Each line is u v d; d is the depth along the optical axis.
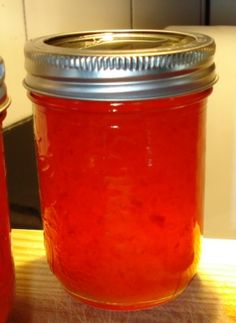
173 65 0.13
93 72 0.13
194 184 0.15
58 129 0.14
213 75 0.14
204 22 0.40
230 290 0.17
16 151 0.24
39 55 0.13
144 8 0.34
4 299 0.14
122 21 0.32
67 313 0.16
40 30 0.25
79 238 0.15
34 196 0.24
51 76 0.13
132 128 0.14
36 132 0.15
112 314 0.16
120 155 0.14
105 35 0.17
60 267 0.16
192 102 0.14
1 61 0.13
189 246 0.16
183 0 0.38
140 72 0.13
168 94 0.13
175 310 0.16
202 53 0.13
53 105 0.14
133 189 0.14
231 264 0.18
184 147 0.14
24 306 0.16
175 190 0.14
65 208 0.15
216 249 0.19
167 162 0.14
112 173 0.14
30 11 0.24
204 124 0.15
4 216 0.14
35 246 0.19
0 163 0.14
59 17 0.26
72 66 0.13
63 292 0.17
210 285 0.17
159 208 0.14
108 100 0.13
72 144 0.14
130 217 0.14
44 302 0.17
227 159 0.27
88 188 0.14
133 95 0.13
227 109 0.26
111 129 0.14
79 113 0.14
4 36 0.22
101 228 0.15
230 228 0.28
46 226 0.16
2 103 0.13
